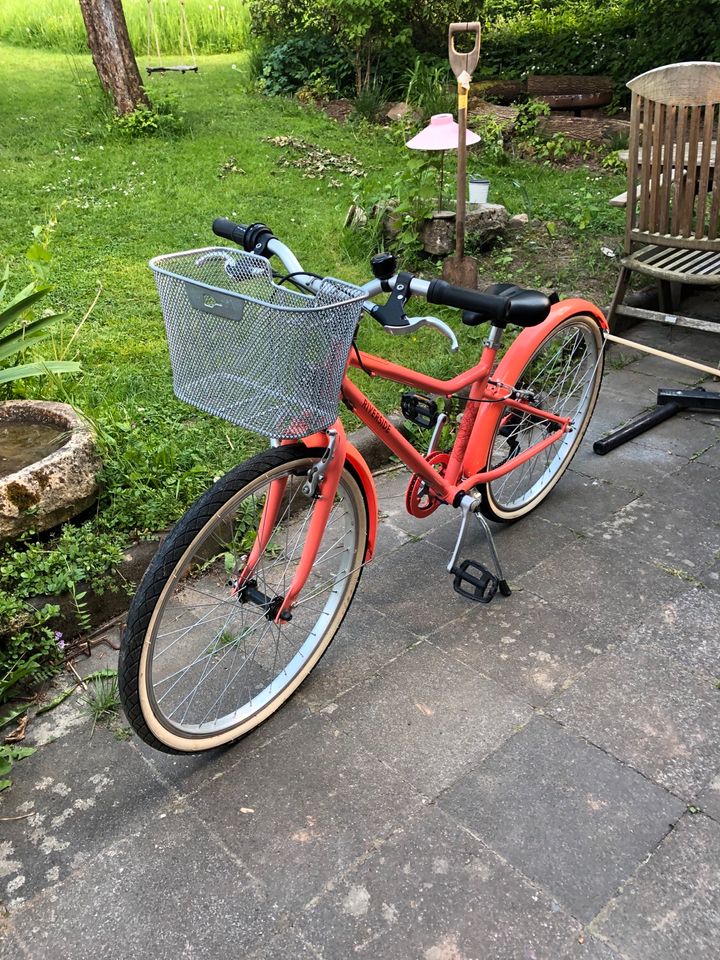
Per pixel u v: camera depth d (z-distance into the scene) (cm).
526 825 201
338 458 216
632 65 986
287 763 222
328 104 1002
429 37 1076
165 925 182
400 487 348
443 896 185
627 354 460
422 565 300
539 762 218
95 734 234
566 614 272
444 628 268
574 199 661
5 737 234
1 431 317
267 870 193
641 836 197
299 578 224
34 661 252
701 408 398
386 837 200
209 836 202
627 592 281
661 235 423
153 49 1448
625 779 212
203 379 184
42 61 1288
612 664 250
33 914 185
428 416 254
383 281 216
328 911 184
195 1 1526
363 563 248
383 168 761
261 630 266
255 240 224
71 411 317
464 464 279
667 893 184
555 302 302
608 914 180
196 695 245
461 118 459
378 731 230
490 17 1113
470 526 320
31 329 328
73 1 1631
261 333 166
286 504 291
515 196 677
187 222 612
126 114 845
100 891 190
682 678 243
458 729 229
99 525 290
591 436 382
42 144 796
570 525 319
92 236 587
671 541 307
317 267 533
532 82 980
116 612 277
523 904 183
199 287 170
